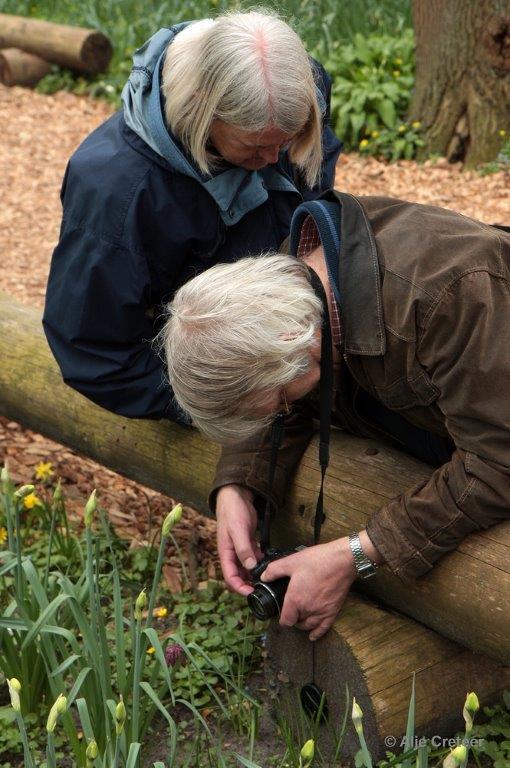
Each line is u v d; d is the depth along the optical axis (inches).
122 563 134.3
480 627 89.5
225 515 100.4
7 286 239.3
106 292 102.9
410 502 87.0
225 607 120.9
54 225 274.7
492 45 271.1
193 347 79.2
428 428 92.0
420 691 95.0
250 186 102.8
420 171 284.4
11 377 143.0
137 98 99.7
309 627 95.2
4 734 103.4
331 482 102.3
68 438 138.0
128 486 156.4
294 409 102.4
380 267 83.7
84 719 84.9
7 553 99.7
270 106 89.2
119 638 95.3
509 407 80.1
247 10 100.3
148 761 101.3
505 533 88.4
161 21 376.2
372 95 295.4
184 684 108.4
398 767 92.6
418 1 284.0
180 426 120.9
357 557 89.7
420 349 82.1
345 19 346.6
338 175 285.3
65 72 369.7
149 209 101.0
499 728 98.2
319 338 84.4
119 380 107.6
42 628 93.2
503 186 267.4
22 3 419.2
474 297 79.7
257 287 79.9
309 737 100.2
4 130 333.7
